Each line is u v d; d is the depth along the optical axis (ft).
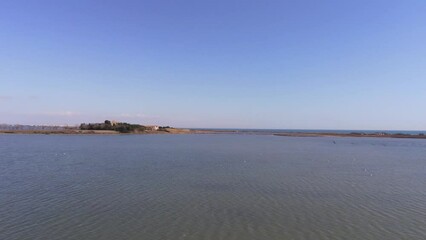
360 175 118.83
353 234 56.90
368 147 279.69
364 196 84.43
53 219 62.85
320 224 61.93
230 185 97.04
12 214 65.62
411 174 122.52
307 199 80.74
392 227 60.49
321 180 107.14
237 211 69.92
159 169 127.95
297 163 153.89
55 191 86.33
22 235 54.54
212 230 58.34
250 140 393.09
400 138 517.55
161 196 82.33
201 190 89.76
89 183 97.66
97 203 74.69
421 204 76.69
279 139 431.43
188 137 480.23
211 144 298.76
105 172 118.83
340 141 391.24
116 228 58.44
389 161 166.50
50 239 53.06
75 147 238.68
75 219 63.00
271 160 165.89
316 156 190.70
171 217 65.21
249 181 103.81
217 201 78.02
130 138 398.42
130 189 89.86
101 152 200.44
